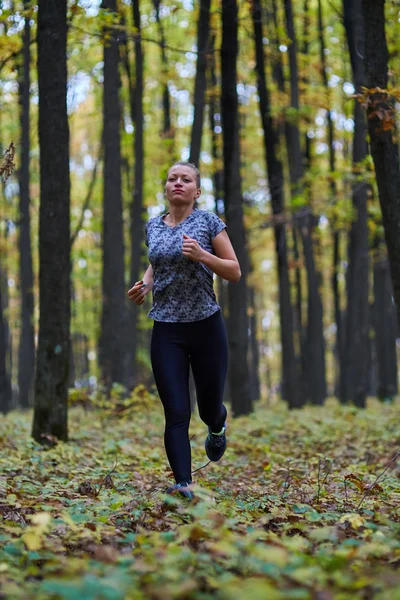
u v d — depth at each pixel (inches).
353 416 564.4
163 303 192.9
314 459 280.8
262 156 1022.4
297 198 700.0
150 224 199.0
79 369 1584.6
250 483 239.5
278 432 439.8
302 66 810.2
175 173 195.2
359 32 589.0
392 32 480.4
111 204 642.2
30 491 200.7
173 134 757.3
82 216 612.1
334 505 193.3
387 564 129.2
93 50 805.2
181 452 185.8
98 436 409.7
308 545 139.9
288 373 759.1
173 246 189.5
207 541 135.3
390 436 393.4
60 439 357.7
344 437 403.5
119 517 167.5
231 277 187.9
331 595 103.3
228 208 574.6
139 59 701.3
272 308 1808.6
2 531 147.1
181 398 189.8
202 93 594.6
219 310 195.5
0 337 804.6
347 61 776.3
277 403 1171.9
